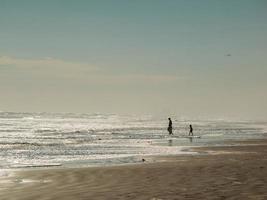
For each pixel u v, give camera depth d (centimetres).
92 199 1322
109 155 3259
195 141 5303
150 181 1709
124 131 8319
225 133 8056
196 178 1767
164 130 9162
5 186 1619
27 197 1366
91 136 6381
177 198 1318
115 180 1759
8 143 4644
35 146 4244
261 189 1463
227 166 2222
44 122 15925
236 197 1322
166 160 2741
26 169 2306
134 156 3138
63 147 4128
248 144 4653
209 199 1295
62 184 1667
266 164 2322
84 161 2802
